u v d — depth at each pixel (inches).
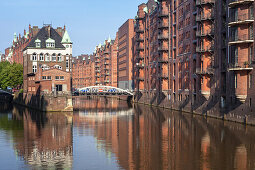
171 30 3043.8
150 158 1174.3
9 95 4365.2
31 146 1401.3
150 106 3538.4
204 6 2202.3
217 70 2100.1
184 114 2502.5
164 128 1846.7
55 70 3115.2
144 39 3964.1
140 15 4045.3
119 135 1652.3
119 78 5506.9
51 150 1323.8
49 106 2859.3
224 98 2032.5
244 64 1672.0
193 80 2497.5
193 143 1403.8
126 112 2871.6
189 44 2573.8
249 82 1691.7
